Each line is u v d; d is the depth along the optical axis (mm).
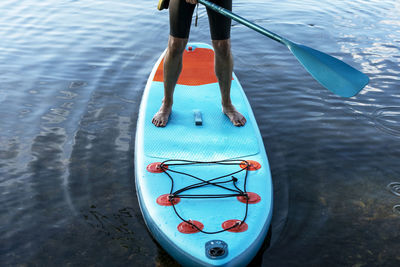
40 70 4328
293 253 2209
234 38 5305
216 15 2568
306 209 2521
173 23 2596
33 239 2301
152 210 2225
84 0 6746
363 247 2250
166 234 2082
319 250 2229
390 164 2949
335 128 3373
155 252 2213
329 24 5859
